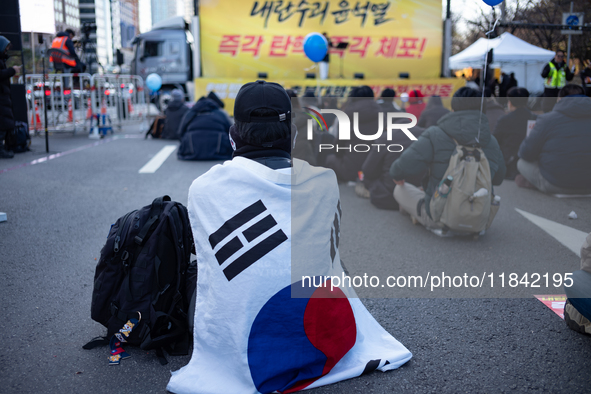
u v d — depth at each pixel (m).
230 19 12.70
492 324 2.71
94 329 2.64
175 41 17.83
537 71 15.55
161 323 2.36
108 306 2.40
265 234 2.03
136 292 2.33
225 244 2.03
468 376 2.22
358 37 12.93
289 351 2.06
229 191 2.06
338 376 2.16
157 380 2.19
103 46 103.81
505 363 2.33
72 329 2.63
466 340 2.54
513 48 12.54
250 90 2.09
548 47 16.50
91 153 8.57
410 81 12.88
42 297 3.00
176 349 2.42
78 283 3.21
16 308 2.84
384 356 2.29
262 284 2.01
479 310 2.88
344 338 2.19
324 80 12.71
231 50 12.78
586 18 14.29
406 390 2.12
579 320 2.59
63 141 10.20
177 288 2.38
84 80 11.32
